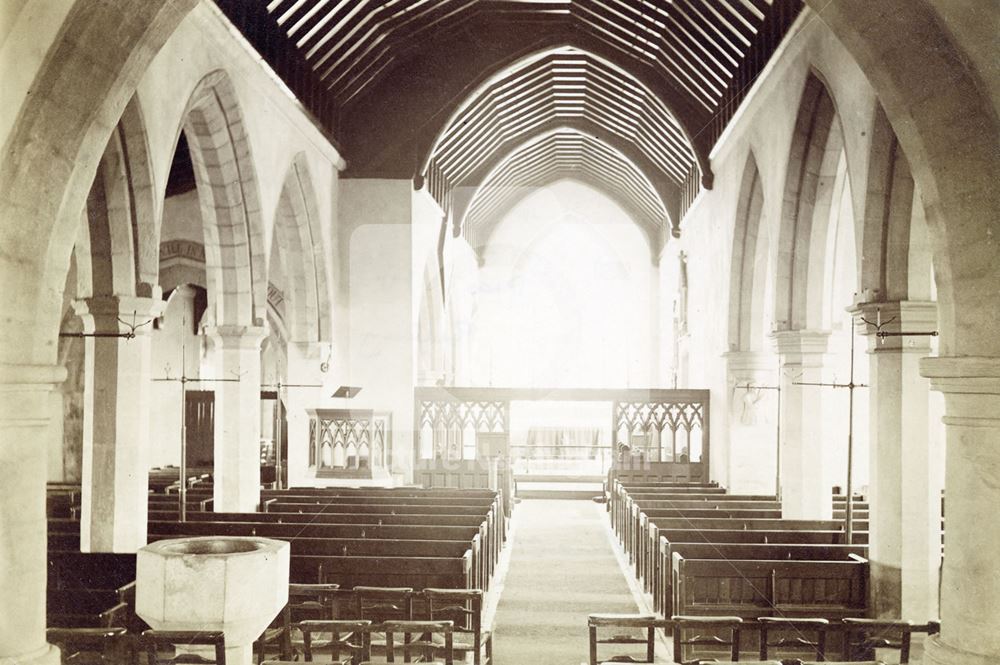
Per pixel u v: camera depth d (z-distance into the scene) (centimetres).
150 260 919
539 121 2202
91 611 757
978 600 516
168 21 533
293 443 1548
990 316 516
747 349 1510
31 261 497
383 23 1491
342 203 1683
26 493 495
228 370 1225
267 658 723
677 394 1755
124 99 538
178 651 572
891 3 518
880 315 804
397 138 1686
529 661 803
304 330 1566
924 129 532
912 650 766
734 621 573
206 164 1177
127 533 903
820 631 591
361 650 599
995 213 514
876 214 816
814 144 1087
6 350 487
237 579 509
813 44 995
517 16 1670
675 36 1498
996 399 511
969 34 497
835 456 1498
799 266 1156
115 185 888
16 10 478
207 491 1407
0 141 481
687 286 2164
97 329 907
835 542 931
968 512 521
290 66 1309
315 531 971
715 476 1677
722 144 1567
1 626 482
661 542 920
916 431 792
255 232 1225
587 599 1055
